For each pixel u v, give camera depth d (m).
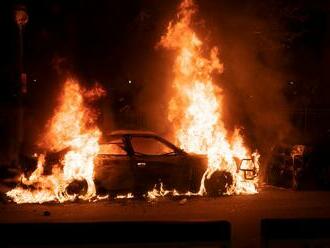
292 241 5.70
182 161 11.91
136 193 11.80
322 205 11.04
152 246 5.54
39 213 10.20
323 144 15.68
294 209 10.58
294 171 13.17
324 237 5.75
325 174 13.87
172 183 11.91
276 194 12.38
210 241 5.54
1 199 11.55
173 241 5.54
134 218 9.70
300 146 13.62
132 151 11.73
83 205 10.98
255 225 9.15
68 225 5.50
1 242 5.45
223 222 5.55
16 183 11.60
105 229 5.52
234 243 7.98
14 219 9.64
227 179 12.15
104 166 11.54
